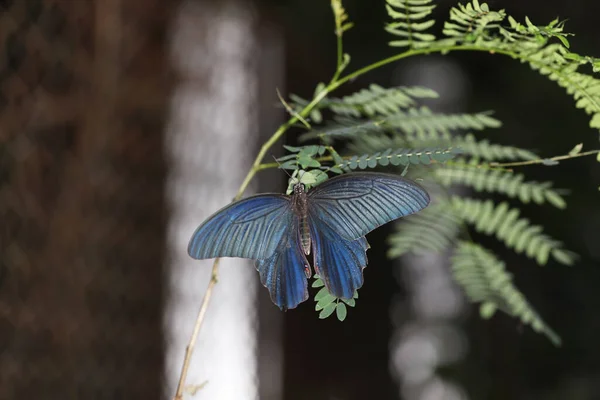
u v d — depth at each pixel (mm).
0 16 1758
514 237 1483
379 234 3836
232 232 1242
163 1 2492
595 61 1294
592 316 3014
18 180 1800
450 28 1342
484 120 1445
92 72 2020
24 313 1802
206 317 2678
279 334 3361
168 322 2523
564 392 2973
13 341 1775
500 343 3256
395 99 1432
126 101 2248
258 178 2986
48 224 1891
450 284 3633
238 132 2914
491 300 1495
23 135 1812
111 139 2143
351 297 1234
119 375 2258
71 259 1963
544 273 3064
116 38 2078
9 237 1769
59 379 1926
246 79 2994
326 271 1239
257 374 3129
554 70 1351
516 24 1290
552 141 2947
